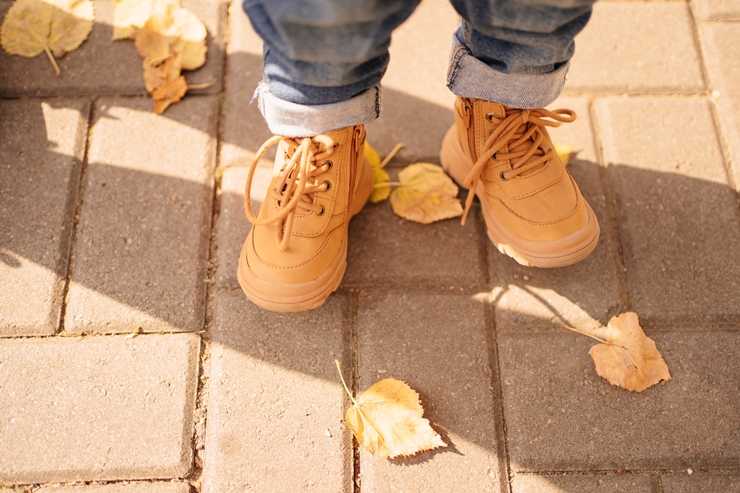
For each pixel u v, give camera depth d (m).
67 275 0.74
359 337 0.73
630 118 0.81
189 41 0.82
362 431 0.69
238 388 0.71
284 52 0.60
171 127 0.79
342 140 0.68
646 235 0.77
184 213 0.76
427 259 0.76
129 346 0.73
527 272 0.75
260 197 0.77
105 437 0.70
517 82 0.66
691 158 0.79
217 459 0.70
